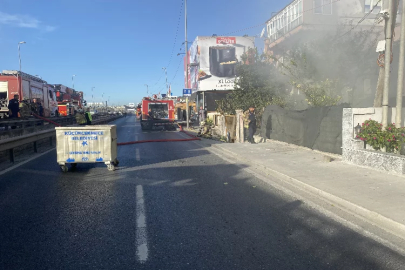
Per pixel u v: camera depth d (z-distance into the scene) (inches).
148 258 160.7
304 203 247.9
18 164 429.4
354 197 243.0
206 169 392.8
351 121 365.1
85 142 372.8
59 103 1508.4
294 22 940.6
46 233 192.9
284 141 566.3
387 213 206.1
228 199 262.5
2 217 220.8
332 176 313.6
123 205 247.3
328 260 157.1
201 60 1696.6
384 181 285.9
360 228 196.4
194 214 226.2
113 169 384.5
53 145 677.9
